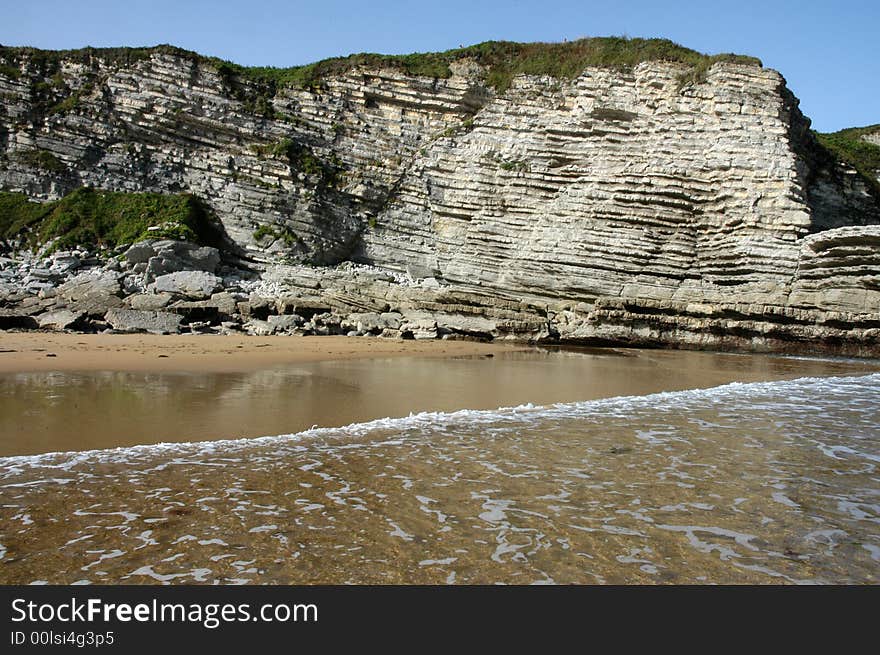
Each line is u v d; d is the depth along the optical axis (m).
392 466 7.40
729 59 30.89
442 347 22.25
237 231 32.81
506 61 36.03
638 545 5.36
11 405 9.88
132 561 4.88
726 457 8.18
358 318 25.59
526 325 26.36
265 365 15.82
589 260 29.86
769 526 5.85
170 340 20.38
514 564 4.98
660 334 26.33
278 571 4.77
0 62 35.34
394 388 13.02
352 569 4.84
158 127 34.44
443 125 35.41
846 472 7.63
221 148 34.56
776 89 30.25
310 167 33.91
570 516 5.94
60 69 35.72
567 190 31.52
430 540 5.34
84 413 9.52
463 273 32.50
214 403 10.65
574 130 31.98
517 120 33.44
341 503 6.12
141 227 31.12
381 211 34.56
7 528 5.39
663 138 30.72
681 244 29.66
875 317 23.69
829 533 5.73
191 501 6.09
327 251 33.31
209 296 26.84
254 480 6.76
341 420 9.84
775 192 28.53
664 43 33.38
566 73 33.59
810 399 13.38
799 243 27.61
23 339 19.19
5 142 34.00
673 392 13.96
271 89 35.84
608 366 18.59
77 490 6.34
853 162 36.16
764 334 25.17
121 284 26.86
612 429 9.78
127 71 34.94
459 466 7.47
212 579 4.66
